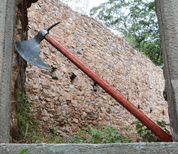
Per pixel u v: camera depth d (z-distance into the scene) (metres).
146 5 14.02
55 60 4.46
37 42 1.63
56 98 4.30
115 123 5.88
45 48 4.29
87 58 5.52
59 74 4.48
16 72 1.94
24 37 2.66
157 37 13.13
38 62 1.56
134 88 7.14
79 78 5.04
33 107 3.69
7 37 1.07
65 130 4.28
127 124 6.34
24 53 1.53
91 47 5.73
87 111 5.07
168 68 0.98
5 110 0.99
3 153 0.87
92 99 5.32
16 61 1.95
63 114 4.38
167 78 1.00
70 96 4.68
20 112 2.31
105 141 2.33
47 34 1.66
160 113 8.38
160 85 8.86
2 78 1.02
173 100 0.93
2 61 1.02
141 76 7.69
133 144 0.85
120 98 1.40
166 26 1.01
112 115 5.84
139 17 13.95
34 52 1.58
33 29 4.10
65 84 4.62
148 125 1.28
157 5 1.11
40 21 4.32
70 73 4.82
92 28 5.92
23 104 2.72
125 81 6.76
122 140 2.39
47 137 3.49
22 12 2.48
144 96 7.59
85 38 5.60
